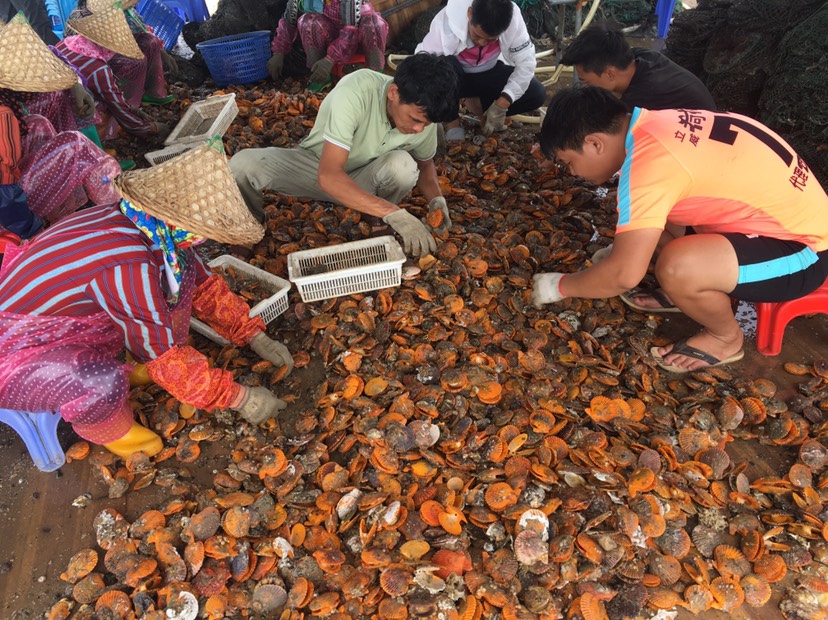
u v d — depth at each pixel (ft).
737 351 7.98
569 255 9.61
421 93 7.62
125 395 6.72
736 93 12.55
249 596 6.00
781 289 7.19
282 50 16.69
